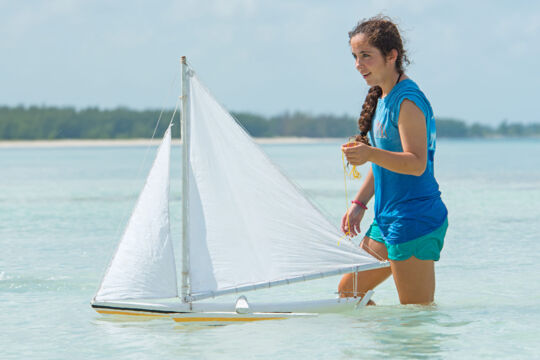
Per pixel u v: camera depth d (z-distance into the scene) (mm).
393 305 7117
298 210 6352
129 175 39000
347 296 6871
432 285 6434
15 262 10484
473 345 5691
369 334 6027
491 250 11523
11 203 21969
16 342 5957
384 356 5410
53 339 6031
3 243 12711
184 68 6449
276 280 6410
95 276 9281
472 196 23438
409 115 5941
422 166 5906
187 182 6410
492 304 7289
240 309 6488
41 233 14305
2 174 40844
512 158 65500
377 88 6461
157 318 6570
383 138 6258
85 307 7363
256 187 6363
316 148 125750
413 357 5379
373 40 6074
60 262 10484
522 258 10625
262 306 6664
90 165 53938
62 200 23156
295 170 43406
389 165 5820
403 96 5984
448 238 13102
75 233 14297
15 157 78062
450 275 9211
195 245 6422
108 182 32844
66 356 5523
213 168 6422
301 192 6312
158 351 5594
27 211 19375
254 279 6426
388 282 8734
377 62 6125
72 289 8414
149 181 6535
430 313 6445
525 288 8234
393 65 6172
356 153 5723
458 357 5375
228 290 6391
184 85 6445
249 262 6434
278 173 6305
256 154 6297
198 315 6488
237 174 6383
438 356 5402
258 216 6402
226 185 6410
